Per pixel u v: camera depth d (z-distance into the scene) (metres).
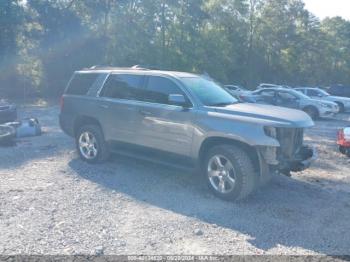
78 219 5.10
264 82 58.16
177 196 6.15
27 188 6.29
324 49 63.53
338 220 5.44
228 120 5.98
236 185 5.86
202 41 41.62
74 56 30.45
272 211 5.67
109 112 7.50
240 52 53.19
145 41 36.19
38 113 17.98
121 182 6.75
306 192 6.70
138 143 7.11
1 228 4.74
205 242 4.58
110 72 7.79
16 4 25.66
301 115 6.21
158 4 37.09
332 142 12.38
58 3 30.77
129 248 4.35
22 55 28.44
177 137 6.51
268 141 5.64
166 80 6.87
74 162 8.02
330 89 31.77
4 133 9.94
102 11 33.03
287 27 56.88
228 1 50.53
